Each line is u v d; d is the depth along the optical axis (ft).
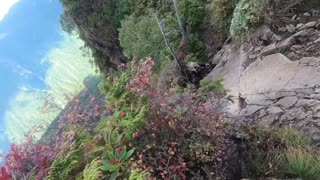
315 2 23.76
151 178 10.21
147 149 11.14
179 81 23.63
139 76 12.56
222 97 17.24
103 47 53.47
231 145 13.46
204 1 33.32
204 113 12.84
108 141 10.99
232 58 25.63
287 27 23.67
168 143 11.44
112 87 12.71
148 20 36.22
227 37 29.25
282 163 13.34
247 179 12.36
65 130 11.79
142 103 11.82
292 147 14.06
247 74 23.16
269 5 24.54
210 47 30.40
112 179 9.89
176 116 11.93
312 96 19.16
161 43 31.68
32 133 13.38
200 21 32.32
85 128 12.31
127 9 46.03
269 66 22.53
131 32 38.11
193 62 27.04
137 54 33.83
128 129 11.20
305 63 21.27
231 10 29.17
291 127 16.71
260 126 15.92
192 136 11.97
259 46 24.29
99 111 13.25
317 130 17.20
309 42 22.22
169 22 32.68
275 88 20.77
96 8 48.96
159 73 27.53
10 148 10.59
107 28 49.34
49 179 9.67
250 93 21.35
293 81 20.62
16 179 9.93
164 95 12.72
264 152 13.98
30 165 10.25
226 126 14.39
